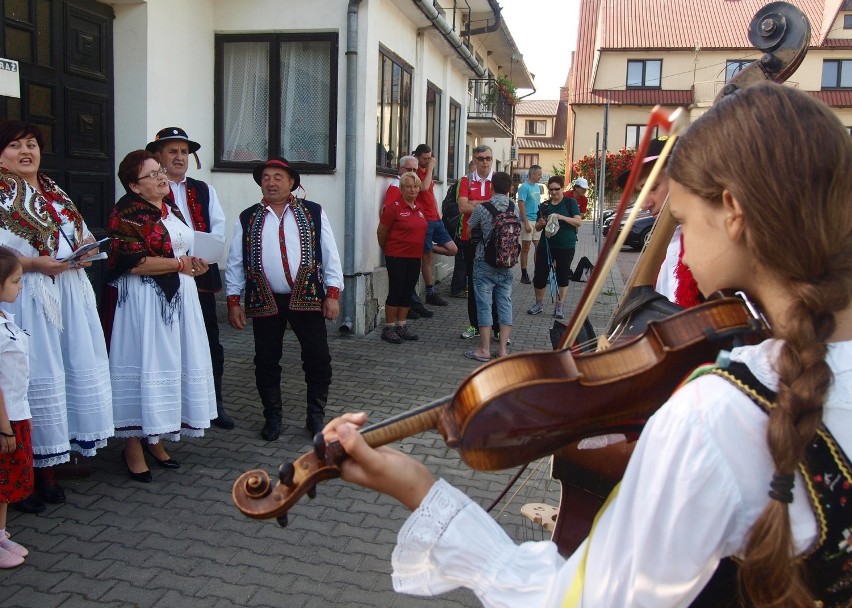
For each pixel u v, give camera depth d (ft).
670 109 3.06
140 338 12.50
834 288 2.76
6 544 10.25
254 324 15.28
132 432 12.63
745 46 95.66
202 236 14.06
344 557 10.72
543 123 181.06
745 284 3.08
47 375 11.16
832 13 94.63
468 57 35.42
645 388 3.36
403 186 23.08
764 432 2.72
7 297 10.03
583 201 33.42
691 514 2.74
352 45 23.22
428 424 3.63
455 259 32.65
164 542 10.91
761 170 2.77
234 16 24.12
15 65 14.01
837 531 2.74
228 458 14.15
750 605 2.96
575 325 3.52
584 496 5.16
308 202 15.56
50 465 11.29
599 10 105.81
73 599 9.40
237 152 24.95
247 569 10.29
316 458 3.65
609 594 2.96
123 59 20.45
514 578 3.32
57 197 11.93
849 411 2.76
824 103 2.92
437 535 3.43
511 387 3.19
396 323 24.17
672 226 5.69
